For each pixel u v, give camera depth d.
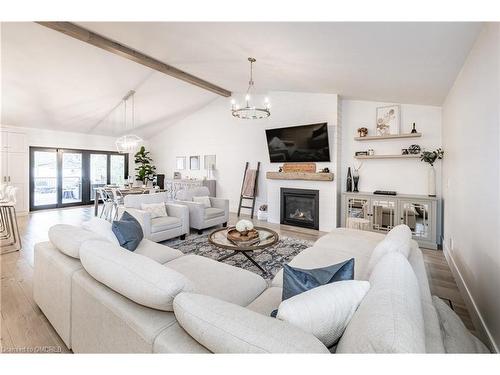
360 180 4.75
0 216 4.26
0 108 5.31
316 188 5.00
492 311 1.67
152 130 8.32
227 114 6.82
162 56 4.14
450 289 2.59
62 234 1.73
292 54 2.95
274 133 5.48
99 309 1.27
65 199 7.48
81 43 3.86
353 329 0.86
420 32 1.88
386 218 4.18
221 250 3.61
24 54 3.89
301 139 5.09
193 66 4.46
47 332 1.82
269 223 5.54
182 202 4.61
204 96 6.71
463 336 1.28
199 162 7.53
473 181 2.11
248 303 1.61
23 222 5.41
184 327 0.95
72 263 1.61
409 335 0.71
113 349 1.19
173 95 6.26
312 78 3.86
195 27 2.72
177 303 0.97
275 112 5.70
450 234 3.18
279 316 0.93
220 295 1.59
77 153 7.68
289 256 3.40
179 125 7.99
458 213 2.71
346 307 0.99
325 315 0.94
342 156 4.94
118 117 6.92
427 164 4.14
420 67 2.56
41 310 2.00
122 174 8.70
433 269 3.08
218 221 4.82
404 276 1.11
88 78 4.82
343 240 2.56
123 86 5.37
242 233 2.93
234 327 0.83
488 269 1.75
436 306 1.53
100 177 8.21
